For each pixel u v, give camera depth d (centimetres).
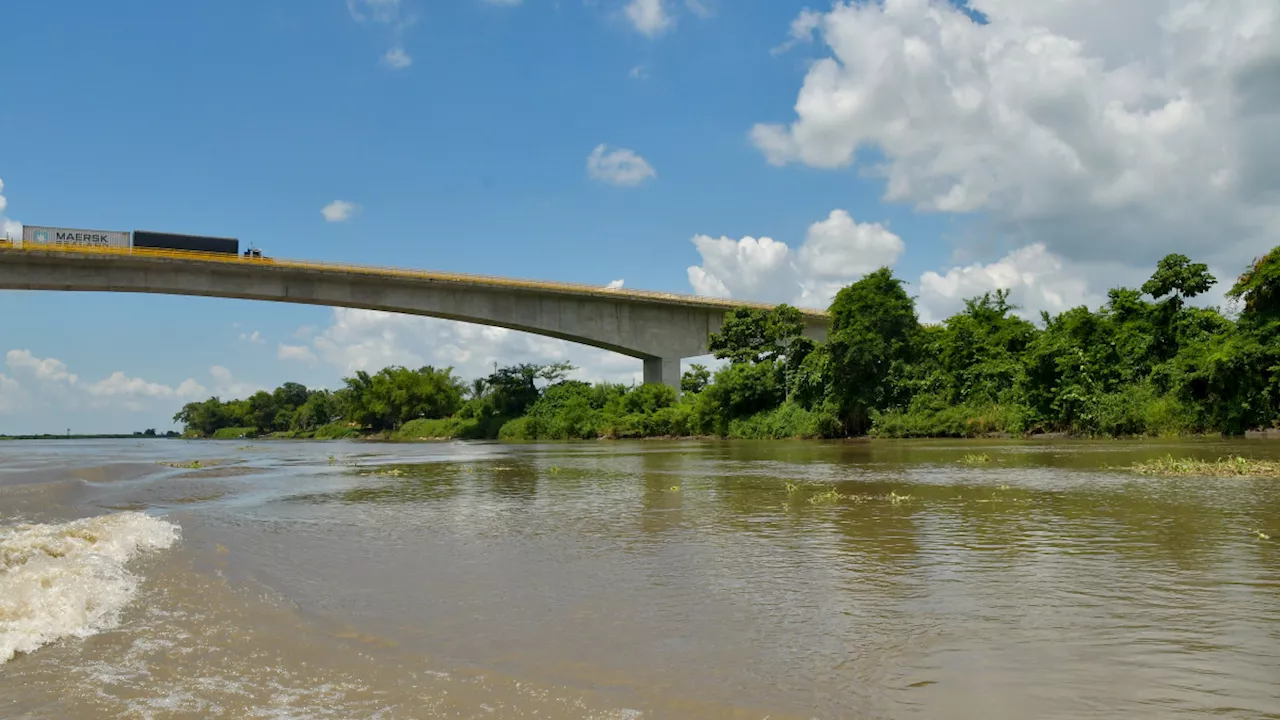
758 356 6781
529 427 8938
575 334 7500
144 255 5738
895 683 470
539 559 903
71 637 609
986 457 2592
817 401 5731
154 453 5269
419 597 725
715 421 6519
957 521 1138
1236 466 1870
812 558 874
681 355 8056
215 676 514
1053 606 636
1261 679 459
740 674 494
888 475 2033
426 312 6975
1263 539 926
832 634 574
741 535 1054
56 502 1648
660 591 727
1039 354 4588
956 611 629
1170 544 903
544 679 494
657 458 3350
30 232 5612
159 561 923
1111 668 484
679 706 443
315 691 482
